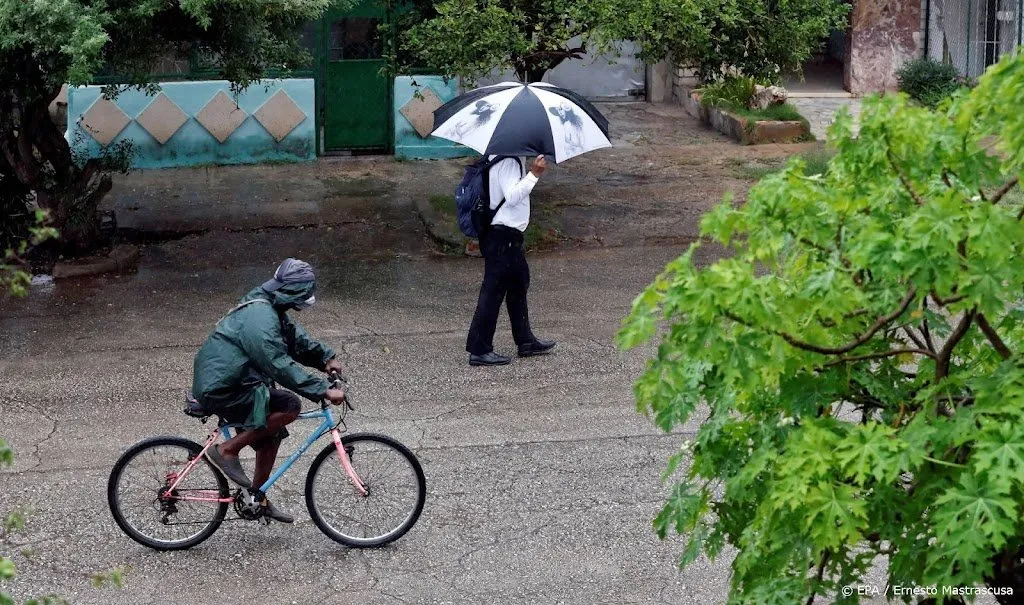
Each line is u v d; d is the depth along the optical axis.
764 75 12.75
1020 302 3.92
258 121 16.39
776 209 3.49
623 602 5.98
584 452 7.78
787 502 3.46
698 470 3.94
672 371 3.37
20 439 8.09
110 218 13.72
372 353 9.76
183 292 11.52
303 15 11.72
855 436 3.30
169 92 16.05
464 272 12.14
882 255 3.11
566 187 14.98
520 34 11.63
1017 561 3.61
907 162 3.45
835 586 3.72
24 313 10.89
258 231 13.57
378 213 14.23
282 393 6.46
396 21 13.41
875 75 19.19
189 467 6.50
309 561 6.45
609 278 11.75
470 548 6.55
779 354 3.32
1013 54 3.20
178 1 10.75
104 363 9.59
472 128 9.15
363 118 16.89
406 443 7.94
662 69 19.69
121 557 6.48
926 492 3.40
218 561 6.44
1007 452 3.04
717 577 6.22
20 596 6.03
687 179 15.26
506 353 9.73
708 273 3.20
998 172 3.39
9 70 10.95
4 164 12.12
